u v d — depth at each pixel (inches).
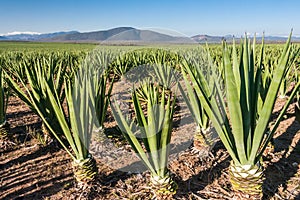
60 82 135.1
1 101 139.1
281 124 167.6
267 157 122.6
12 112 224.5
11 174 118.5
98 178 104.7
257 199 80.7
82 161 97.9
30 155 137.2
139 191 102.4
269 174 110.3
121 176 115.0
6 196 102.4
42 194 103.3
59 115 90.9
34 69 157.2
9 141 145.3
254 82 77.4
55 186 108.7
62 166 125.3
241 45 82.1
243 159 78.5
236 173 81.0
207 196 98.7
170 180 86.6
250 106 75.7
